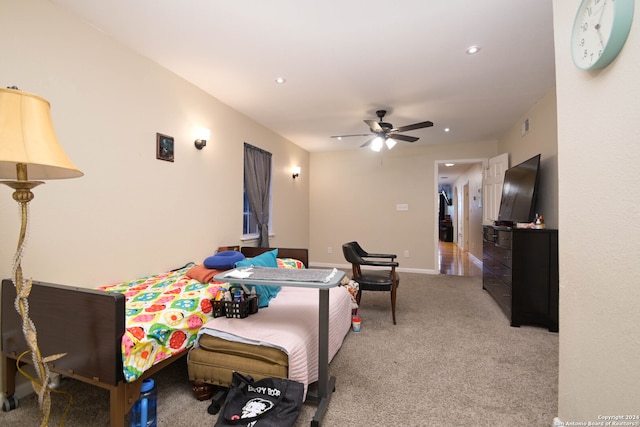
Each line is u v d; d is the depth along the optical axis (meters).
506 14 1.91
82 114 1.98
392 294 2.94
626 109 0.92
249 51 2.37
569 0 1.24
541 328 2.79
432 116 3.90
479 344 2.44
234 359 1.65
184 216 2.84
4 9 1.60
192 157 2.94
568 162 1.26
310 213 6.19
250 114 3.83
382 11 1.89
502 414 1.57
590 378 1.13
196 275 2.30
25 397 1.70
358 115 3.87
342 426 1.48
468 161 5.29
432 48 2.31
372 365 2.09
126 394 1.37
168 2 1.81
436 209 5.45
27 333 1.08
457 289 4.26
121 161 2.24
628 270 0.92
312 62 2.53
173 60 2.50
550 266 2.75
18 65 1.66
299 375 1.61
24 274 1.69
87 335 1.33
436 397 1.72
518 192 3.57
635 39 0.88
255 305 2.00
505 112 3.75
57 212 1.84
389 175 5.72
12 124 1.00
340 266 6.00
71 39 1.91
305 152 5.91
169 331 1.64
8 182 1.07
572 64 1.22
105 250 2.12
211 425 1.49
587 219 1.14
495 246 3.55
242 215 3.79
